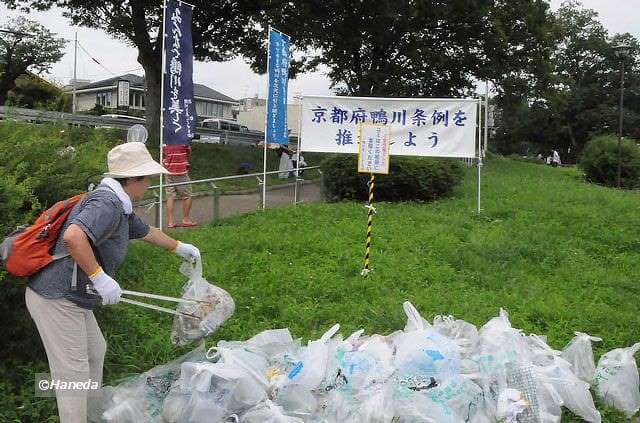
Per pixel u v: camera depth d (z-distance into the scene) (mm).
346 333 5359
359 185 12555
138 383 4074
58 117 5676
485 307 6078
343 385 3906
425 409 3658
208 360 4098
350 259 7617
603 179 20375
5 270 3832
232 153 22641
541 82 28125
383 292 6461
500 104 29953
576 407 4156
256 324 5574
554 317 5934
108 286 3344
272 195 13172
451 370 3965
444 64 26531
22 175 4387
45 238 3430
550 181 18078
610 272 7730
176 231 9297
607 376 4473
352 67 27453
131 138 4863
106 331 4969
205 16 22641
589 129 59656
